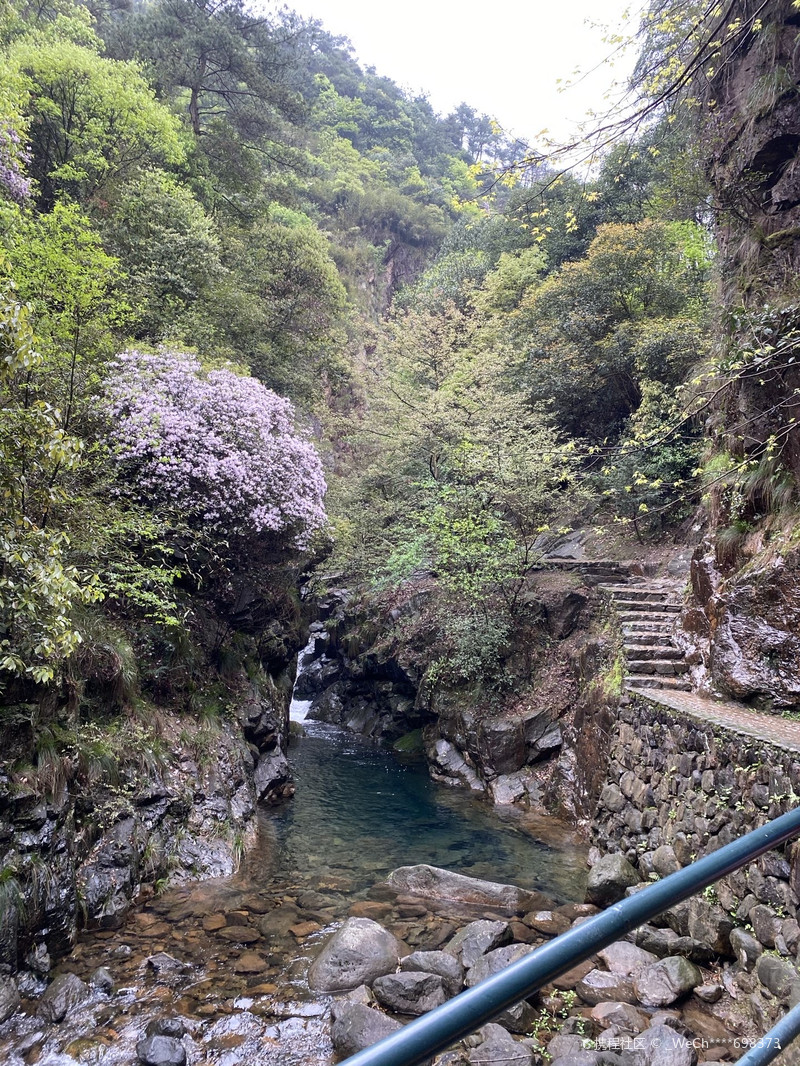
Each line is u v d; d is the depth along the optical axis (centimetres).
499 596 1164
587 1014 427
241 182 1872
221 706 845
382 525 1557
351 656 1531
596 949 77
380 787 1006
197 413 853
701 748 577
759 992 405
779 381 669
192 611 841
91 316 776
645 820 659
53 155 1389
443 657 1152
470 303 1923
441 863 713
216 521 838
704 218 1290
